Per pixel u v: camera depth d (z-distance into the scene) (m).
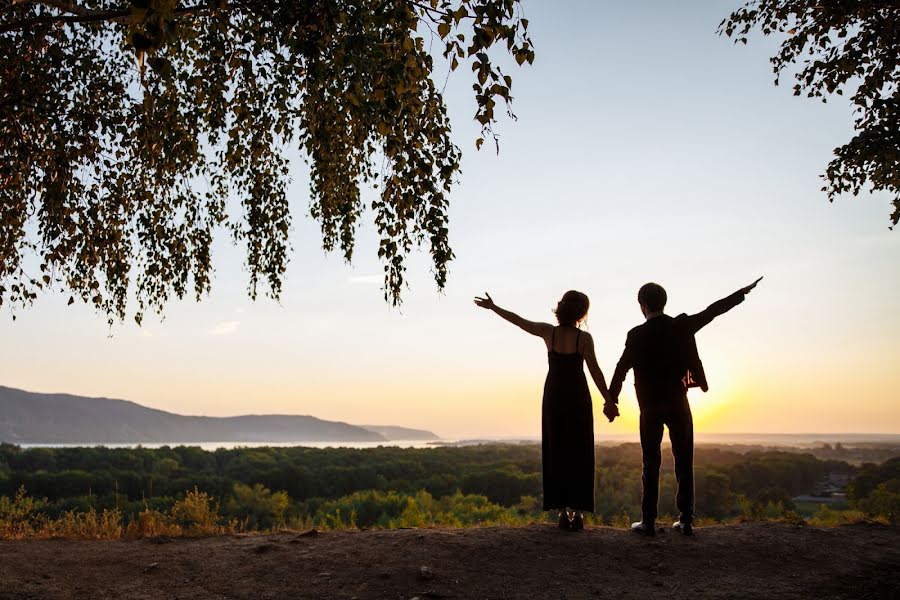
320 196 6.64
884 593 4.00
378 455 103.25
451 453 111.81
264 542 5.12
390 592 3.84
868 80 8.32
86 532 5.77
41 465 73.56
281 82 5.85
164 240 6.79
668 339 4.99
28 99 5.83
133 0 2.83
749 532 5.33
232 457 94.44
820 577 4.30
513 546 4.66
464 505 45.22
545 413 5.18
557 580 4.05
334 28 4.59
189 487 65.75
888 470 23.23
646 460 5.15
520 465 89.25
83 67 6.25
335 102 5.56
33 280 6.35
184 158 6.21
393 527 6.08
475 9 3.78
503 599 3.75
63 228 6.16
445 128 4.81
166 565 4.46
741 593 3.91
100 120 6.02
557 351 5.17
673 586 4.00
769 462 103.06
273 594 3.86
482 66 3.84
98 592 3.92
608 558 4.48
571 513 5.25
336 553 4.59
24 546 5.03
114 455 78.94
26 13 5.93
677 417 5.04
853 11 7.86
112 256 6.47
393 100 4.22
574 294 5.21
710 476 59.34
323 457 97.38
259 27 5.17
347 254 6.65
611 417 5.09
